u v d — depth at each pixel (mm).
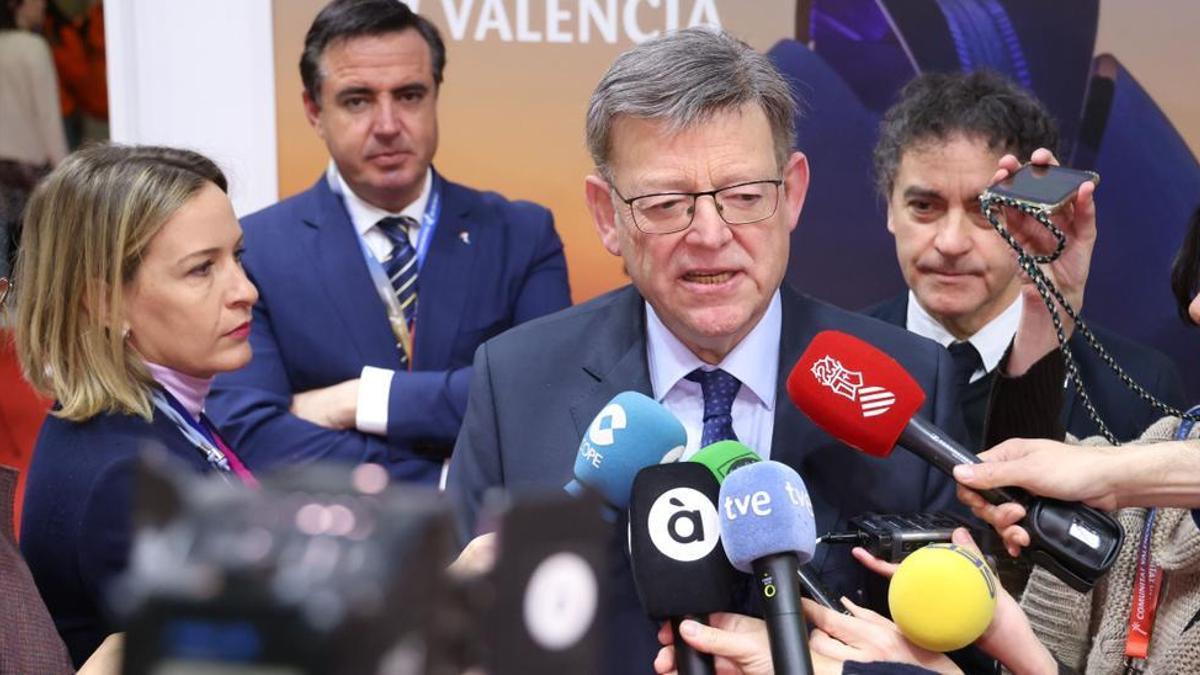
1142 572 2025
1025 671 1608
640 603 1698
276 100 3473
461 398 3018
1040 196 1801
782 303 1981
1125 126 3396
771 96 1754
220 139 3482
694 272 1742
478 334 3246
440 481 3043
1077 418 2877
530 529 684
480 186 3537
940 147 2789
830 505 1831
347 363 3150
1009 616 1619
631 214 1752
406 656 568
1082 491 1583
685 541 1510
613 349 1963
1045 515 1590
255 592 545
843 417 1675
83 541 1880
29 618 1582
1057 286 1989
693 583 1493
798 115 1911
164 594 548
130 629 549
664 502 1532
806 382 1702
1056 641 2152
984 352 2912
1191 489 1590
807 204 3490
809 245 3504
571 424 1928
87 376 2006
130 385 2047
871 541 1675
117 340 2039
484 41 3482
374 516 582
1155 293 3428
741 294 1755
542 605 675
